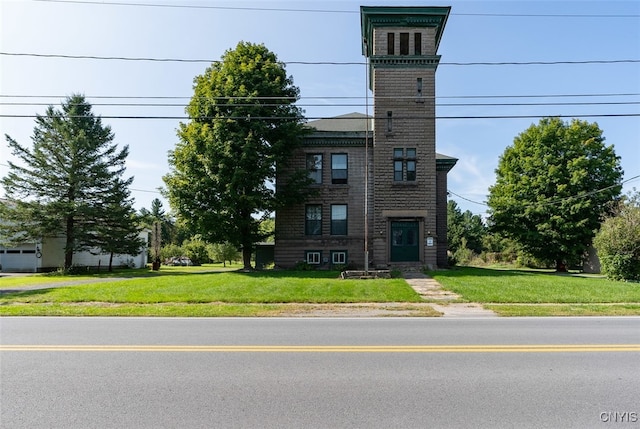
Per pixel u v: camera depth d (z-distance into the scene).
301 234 26.89
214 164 23.34
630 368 6.23
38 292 15.48
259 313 11.70
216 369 6.16
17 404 4.84
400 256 24.64
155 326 9.80
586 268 35.12
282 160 25.20
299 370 6.12
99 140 31.59
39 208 30.03
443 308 12.50
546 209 33.31
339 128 28.48
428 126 24.73
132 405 4.80
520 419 4.45
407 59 24.70
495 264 50.59
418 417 4.49
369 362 6.55
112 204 31.80
